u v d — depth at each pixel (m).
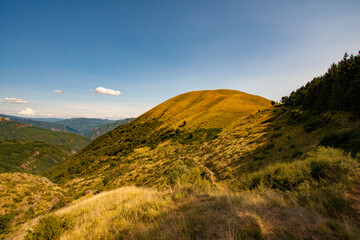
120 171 50.22
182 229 2.53
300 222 2.51
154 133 84.94
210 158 31.55
